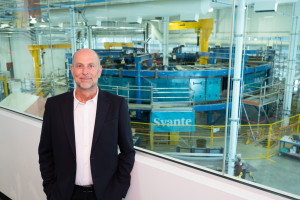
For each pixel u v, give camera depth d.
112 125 0.93
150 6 3.96
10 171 1.84
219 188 0.86
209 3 3.08
